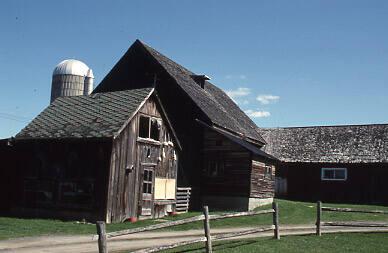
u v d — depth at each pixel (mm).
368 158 40938
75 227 18438
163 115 25125
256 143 40688
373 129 44625
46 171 22906
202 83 40062
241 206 30344
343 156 42219
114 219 21188
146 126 24031
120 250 13742
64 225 18859
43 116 25562
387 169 40188
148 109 23969
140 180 23016
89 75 50031
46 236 15859
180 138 32594
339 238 17703
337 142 44281
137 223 20984
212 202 31266
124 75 35562
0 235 15398
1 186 23938
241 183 30625
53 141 22438
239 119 41312
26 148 23719
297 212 27859
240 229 20156
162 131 25141
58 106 26359
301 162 43188
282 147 45844
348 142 43812
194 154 32156
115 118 22391
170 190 25609
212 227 20578
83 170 21828
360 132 44719
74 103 26094
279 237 17141
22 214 23016
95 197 21234
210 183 31531
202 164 31953
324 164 42688
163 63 34875
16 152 23938
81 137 21453
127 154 22188
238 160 30969
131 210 22281
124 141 22031
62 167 22453
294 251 14586
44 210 22578
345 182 41719
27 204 23156
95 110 24125
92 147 21797
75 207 21703
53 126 23891
